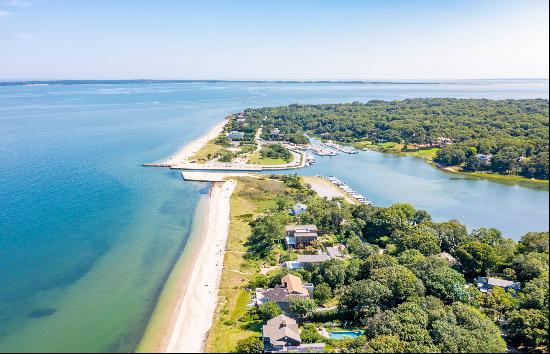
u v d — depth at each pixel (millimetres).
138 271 109500
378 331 76188
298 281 95500
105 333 83562
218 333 82750
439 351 68500
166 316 89438
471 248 103625
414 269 96312
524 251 105312
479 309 85312
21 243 125625
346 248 120625
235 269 110125
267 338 78125
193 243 127312
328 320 87250
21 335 82812
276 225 125875
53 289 100188
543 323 74875
